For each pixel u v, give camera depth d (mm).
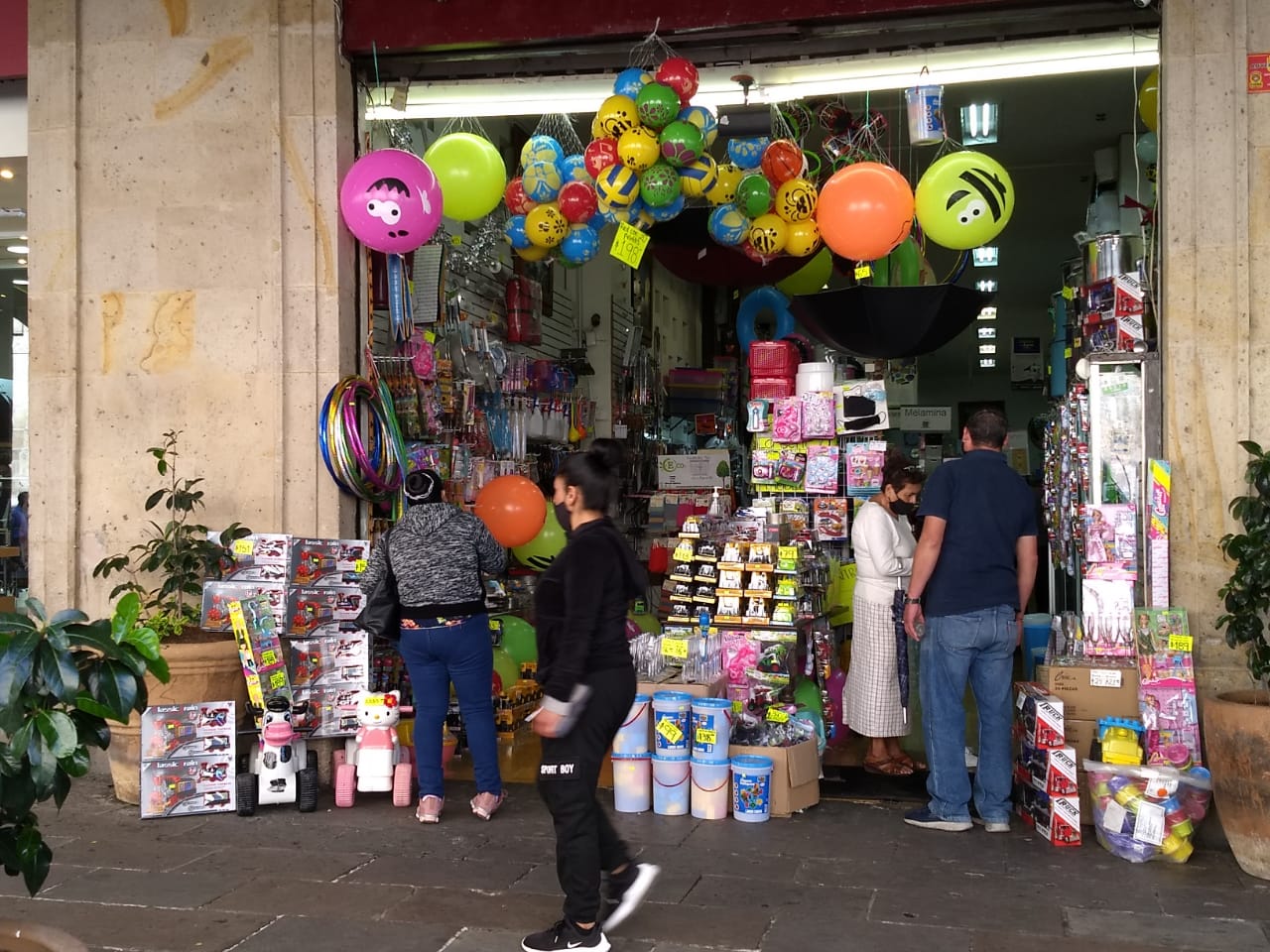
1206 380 5031
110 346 6109
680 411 12617
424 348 6598
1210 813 4699
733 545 5902
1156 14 5289
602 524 3510
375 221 5703
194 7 6059
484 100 6492
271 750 5094
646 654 5391
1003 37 5527
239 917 3766
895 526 5812
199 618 5566
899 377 12945
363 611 4992
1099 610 4918
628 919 3717
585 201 6137
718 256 6961
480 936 3602
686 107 5680
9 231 6809
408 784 5184
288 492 5941
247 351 5988
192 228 6047
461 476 7152
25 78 6320
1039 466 14547
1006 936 3574
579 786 3379
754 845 4559
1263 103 5027
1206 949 3471
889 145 8188
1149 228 5676
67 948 2051
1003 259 15227
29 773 2217
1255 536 4578
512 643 7020
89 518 6109
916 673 6594
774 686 5551
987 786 4746
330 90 5930
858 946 3496
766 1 5465
